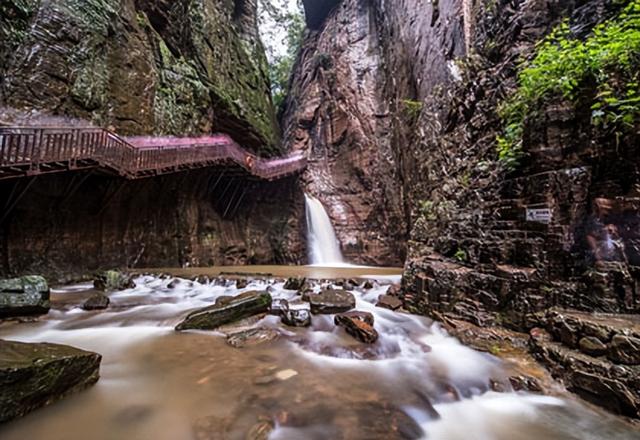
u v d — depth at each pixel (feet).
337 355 14.32
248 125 71.61
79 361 10.57
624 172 12.80
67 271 33.06
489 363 12.91
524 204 16.39
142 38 47.01
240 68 78.28
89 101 36.40
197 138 54.49
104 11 40.11
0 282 19.22
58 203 32.68
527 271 15.01
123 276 30.04
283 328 17.75
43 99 31.94
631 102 13.05
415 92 53.21
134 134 42.22
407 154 54.60
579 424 9.41
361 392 11.05
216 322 17.90
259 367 12.85
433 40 45.47
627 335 9.98
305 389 11.12
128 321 19.10
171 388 10.95
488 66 30.37
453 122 34.60
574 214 14.02
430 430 9.18
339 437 8.54
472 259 18.81
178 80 52.80
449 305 18.01
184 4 57.11
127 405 9.82
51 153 26.84
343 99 85.66
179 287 29.81
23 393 8.72
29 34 31.73
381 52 78.79
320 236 79.25
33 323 18.19
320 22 110.01
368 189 74.69
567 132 15.24
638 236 12.00
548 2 24.49
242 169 57.57
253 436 8.34
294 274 42.22
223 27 73.31
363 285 29.43
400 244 61.05
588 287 12.89
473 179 23.47
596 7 20.45
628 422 9.04
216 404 9.98
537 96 16.96
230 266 58.75
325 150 88.89
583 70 14.83
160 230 47.24
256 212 72.69
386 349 15.02
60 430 8.50
